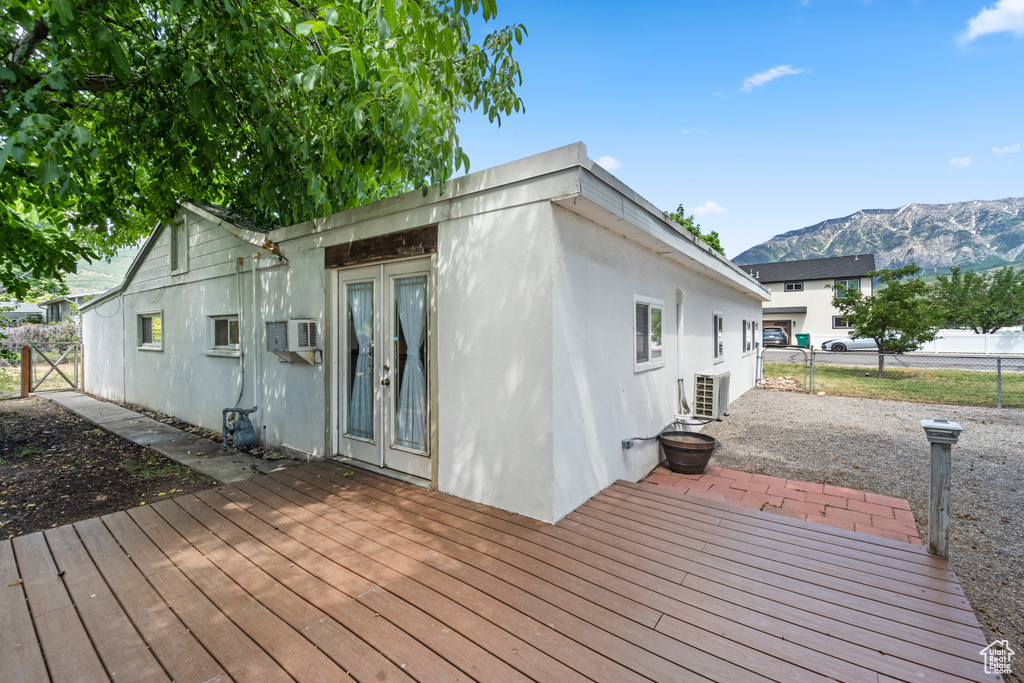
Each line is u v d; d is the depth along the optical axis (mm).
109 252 7883
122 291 9180
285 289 5062
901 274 13180
